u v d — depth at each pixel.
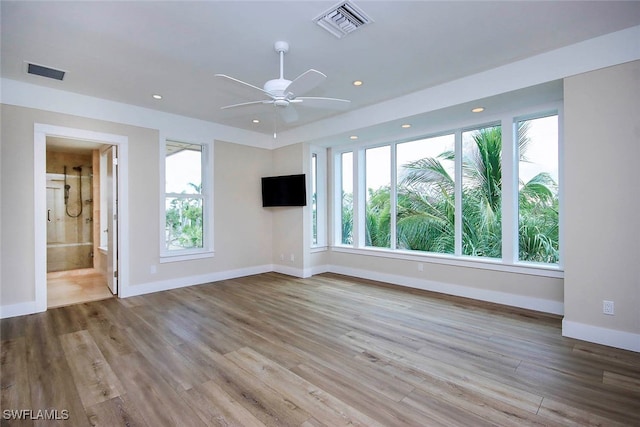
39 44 2.73
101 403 1.94
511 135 3.80
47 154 6.17
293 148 5.62
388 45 2.79
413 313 3.58
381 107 4.28
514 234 3.84
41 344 2.77
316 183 5.86
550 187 3.67
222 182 5.34
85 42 2.70
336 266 5.87
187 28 2.50
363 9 2.28
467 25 2.50
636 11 2.34
